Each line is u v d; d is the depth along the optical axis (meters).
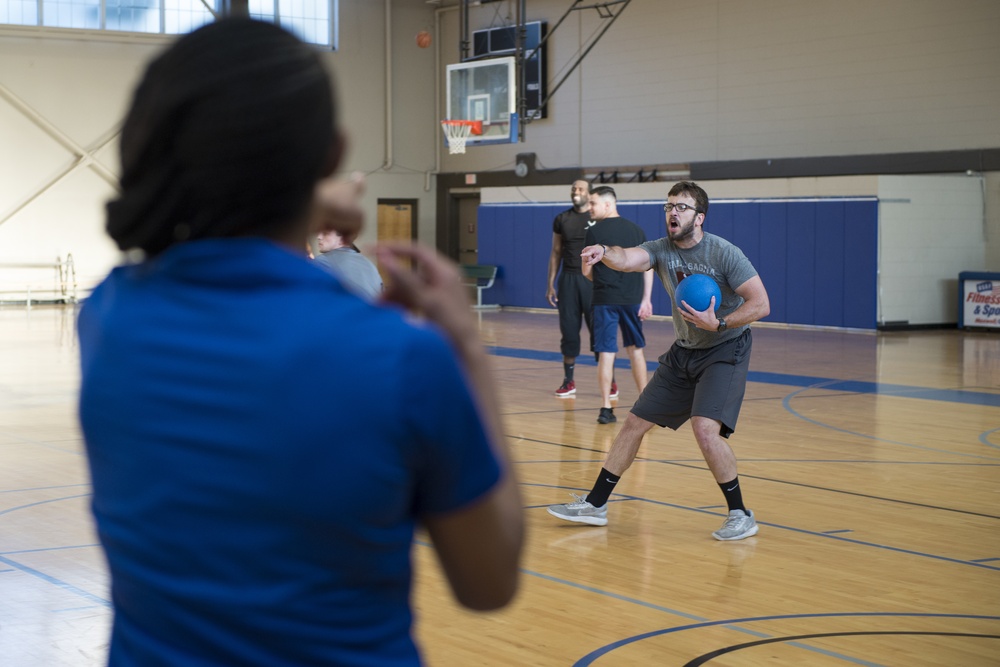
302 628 0.94
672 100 20.00
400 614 1.01
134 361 0.98
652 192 19.27
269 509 0.92
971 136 16.28
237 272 0.97
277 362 0.93
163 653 0.97
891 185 16.53
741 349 5.03
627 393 10.11
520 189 21.62
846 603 4.11
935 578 4.45
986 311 16.58
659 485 6.29
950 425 8.39
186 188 0.97
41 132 20.95
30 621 3.86
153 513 0.96
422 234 24.55
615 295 8.30
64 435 7.96
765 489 6.14
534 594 4.23
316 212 1.06
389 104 23.86
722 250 4.96
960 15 16.27
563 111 21.83
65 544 4.94
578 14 21.34
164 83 0.97
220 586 0.94
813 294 17.31
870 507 5.73
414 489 0.99
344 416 0.92
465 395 0.96
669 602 4.12
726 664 3.44
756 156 18.86
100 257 21.55
